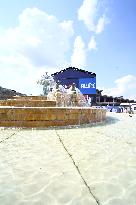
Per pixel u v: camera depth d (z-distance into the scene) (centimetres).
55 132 687
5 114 771
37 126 783
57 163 363
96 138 595
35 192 256
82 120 880
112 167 345
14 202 232
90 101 2723
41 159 386
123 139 593
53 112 799
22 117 773
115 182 286
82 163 364
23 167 342
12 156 404
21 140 552
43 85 2516
